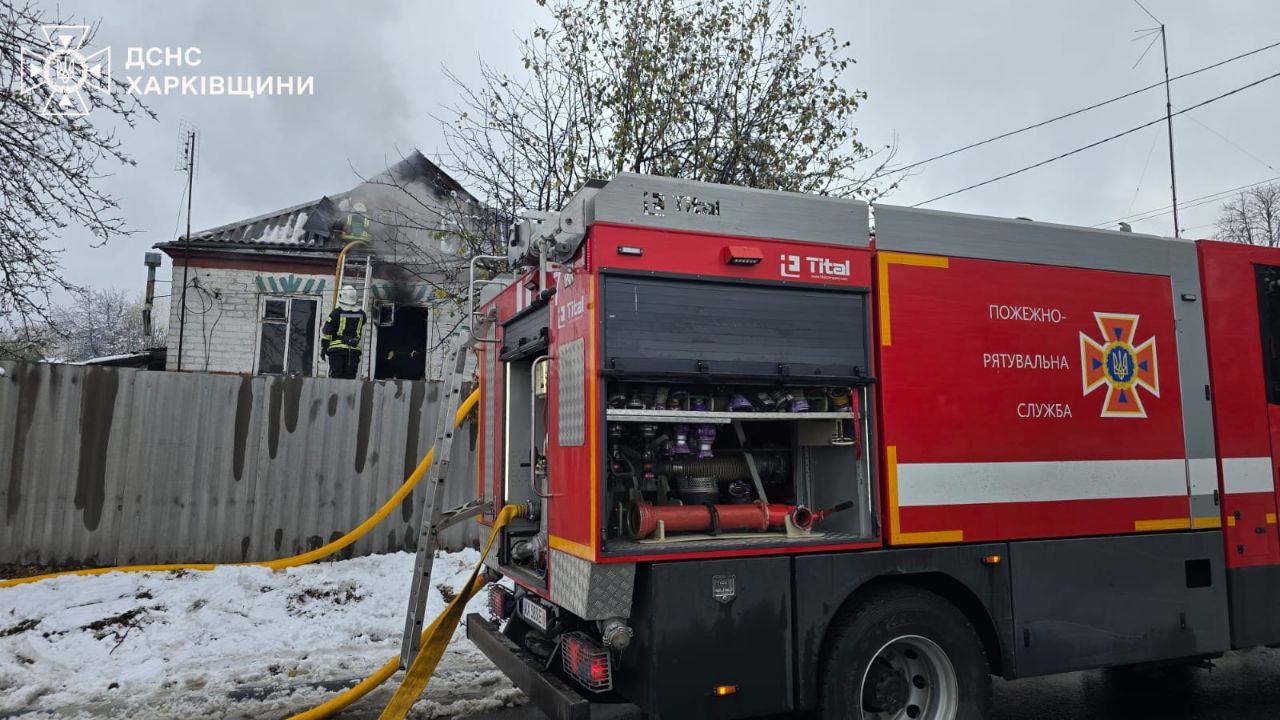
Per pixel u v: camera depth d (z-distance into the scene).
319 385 8.21
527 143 9.89
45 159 7.58
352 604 7.00
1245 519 4.84
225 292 15.21
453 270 11.20
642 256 3.60
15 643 5.62
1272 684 5.67
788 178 9.90
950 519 4.06
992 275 4.36
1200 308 4.96
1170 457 4.69
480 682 5.31
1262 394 5.04
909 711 3.98
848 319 4.01
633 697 3.49
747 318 3.79
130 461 7.64
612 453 3.66
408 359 16.28
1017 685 5.66
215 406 7.91
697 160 9.73
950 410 4.14
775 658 3.62
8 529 7.31
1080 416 4.46
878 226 4.14
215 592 6.84
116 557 7.54
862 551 3.89
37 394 7.46
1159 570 4.55
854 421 3.96
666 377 3.57
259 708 4.80
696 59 9.90
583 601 3.40
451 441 4.14
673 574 3.48
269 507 7.97
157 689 5.11
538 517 4.80
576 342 3.64
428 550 4.03
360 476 8.27
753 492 4.23
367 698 5.03
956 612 3.97
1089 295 4.60
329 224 15.83
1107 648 4.36
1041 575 4.25
